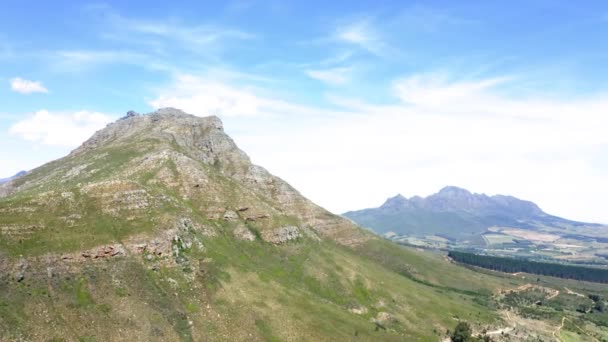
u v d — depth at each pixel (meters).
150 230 163.38
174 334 129.75
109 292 131.12
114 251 145.00
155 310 134.38
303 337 152.75
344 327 169.62
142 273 145.50
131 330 122.56
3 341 99.38
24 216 139.62
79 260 134.88
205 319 143.38
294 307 171.00
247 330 146.75
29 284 118.44
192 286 155.38
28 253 126.38
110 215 161.62
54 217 146.25
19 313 108.81
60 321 113.69
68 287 124.88
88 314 120.44
